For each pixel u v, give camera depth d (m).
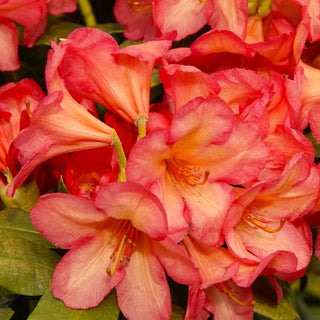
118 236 0.43
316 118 0.49
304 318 0.62
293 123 0.46
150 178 0.41
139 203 0.40
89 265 0.43
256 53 0.49
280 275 0.47
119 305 0.43
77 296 0.42
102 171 0.46
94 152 0.45
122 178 0.43
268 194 0.44
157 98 0.51
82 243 0.43
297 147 0.45
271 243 0.45
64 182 0.46
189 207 0.43
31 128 0.42
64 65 0.43
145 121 0.44
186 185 0.43
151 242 0.43
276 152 0.45
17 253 0.44
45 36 0.53
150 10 0.53
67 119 0.43
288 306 0.48
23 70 0.54
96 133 0.43
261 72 0.49
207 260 0.44
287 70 0.49
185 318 0.43
